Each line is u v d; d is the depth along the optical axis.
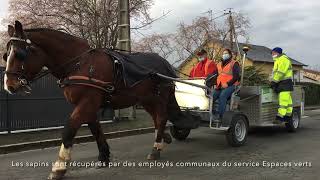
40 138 11.78
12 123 12.70
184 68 35.78
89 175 7.61
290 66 12.15
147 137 12.99
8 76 6.73
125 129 13.86
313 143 10.97
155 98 8.98
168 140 9.66
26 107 13.02
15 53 6.71
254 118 11.58
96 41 21.42
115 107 8.19
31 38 6.96
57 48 7.24
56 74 7.42
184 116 9.89
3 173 7.95
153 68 8.86
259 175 7.54
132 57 8.51
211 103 10.24
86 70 7.34
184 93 10.71
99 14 21.62
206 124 10.48
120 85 7.96
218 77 10.61
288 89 12.08
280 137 12.09
